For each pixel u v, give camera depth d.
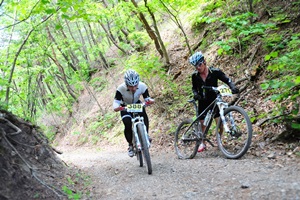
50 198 3.57
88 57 17.56
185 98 8.92
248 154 4.72
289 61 4.55
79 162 7.31
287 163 3.91
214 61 8.68
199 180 3.98
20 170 3.64
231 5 8.75
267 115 5.50
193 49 10.29
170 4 9.09
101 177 5.23
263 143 4.88
